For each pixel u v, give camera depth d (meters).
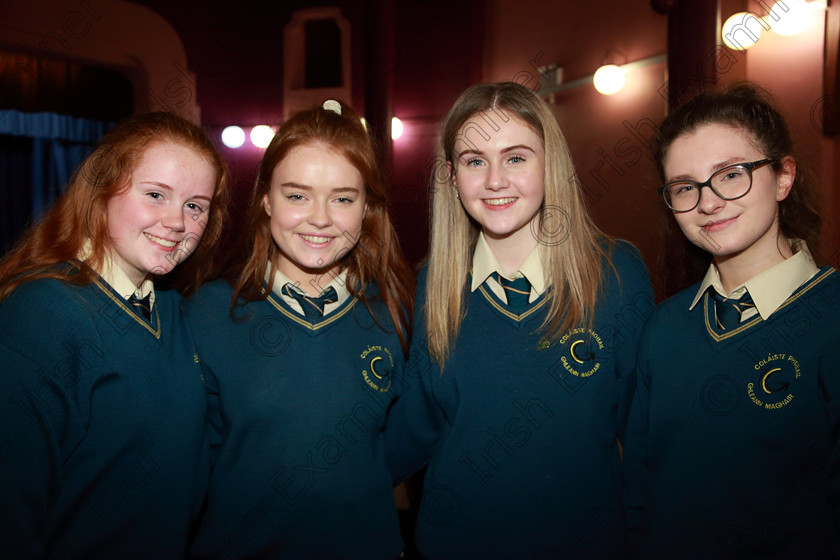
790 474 1.07
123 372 1.18
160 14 4.72
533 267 1.35
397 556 1.38
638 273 1.37
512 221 1.29
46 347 1.09
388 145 4.29
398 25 4.89
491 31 4.68
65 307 1.13
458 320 1.38
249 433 1.30
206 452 1.38
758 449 1.09
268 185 1.40
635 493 1.30
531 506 1.27
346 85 5.06
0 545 1.03
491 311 1.36
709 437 1.15
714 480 1.13
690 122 1.16
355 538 1.30
